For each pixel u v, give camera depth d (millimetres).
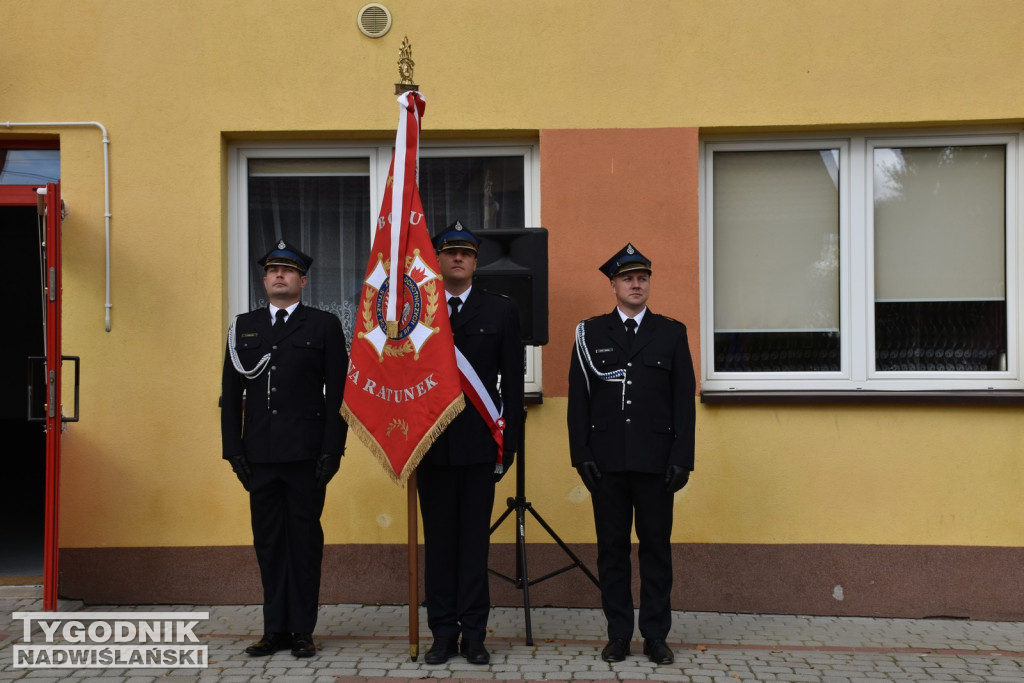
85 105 5090
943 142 5188
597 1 5090
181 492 5062
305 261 4270
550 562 5035
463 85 5102
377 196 5309
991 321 5191
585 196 5094
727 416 5039
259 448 4109
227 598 5043
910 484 4988
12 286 11203
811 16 5047
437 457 4047
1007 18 4988
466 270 4148
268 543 4207
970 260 5207
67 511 5055
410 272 4020
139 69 5102
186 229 5094
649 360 4121
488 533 4160
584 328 4234
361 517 5086
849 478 5004
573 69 5094
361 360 4074
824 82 5043
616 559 4184
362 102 5113
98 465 5059
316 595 4246
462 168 5328
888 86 5023
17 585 5215
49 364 4746
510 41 5102
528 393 5090
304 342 4168
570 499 5043
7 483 9344
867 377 5176
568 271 5086
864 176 5199
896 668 4129
